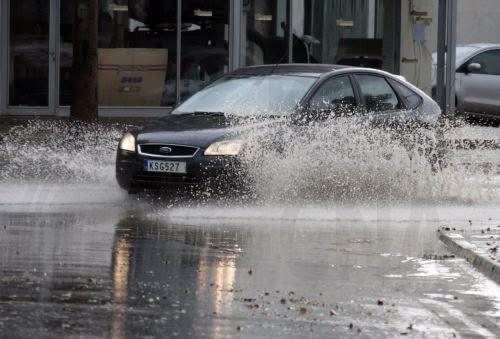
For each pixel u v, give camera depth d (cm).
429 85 5566
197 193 2792
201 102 3122
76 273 1847
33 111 5094
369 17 5447
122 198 2936
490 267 1969
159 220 2555
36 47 5091
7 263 1923
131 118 5097
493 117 5788
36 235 2264
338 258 2100
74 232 2323
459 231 2445
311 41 5362
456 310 1681
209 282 1812
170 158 2802
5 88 5075
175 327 1488
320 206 2859
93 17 4091
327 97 3083
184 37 5175
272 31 5294
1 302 1602
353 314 1620
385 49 5472
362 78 3194
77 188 3131
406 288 1836
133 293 1698
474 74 5747
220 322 1531
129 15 5138
